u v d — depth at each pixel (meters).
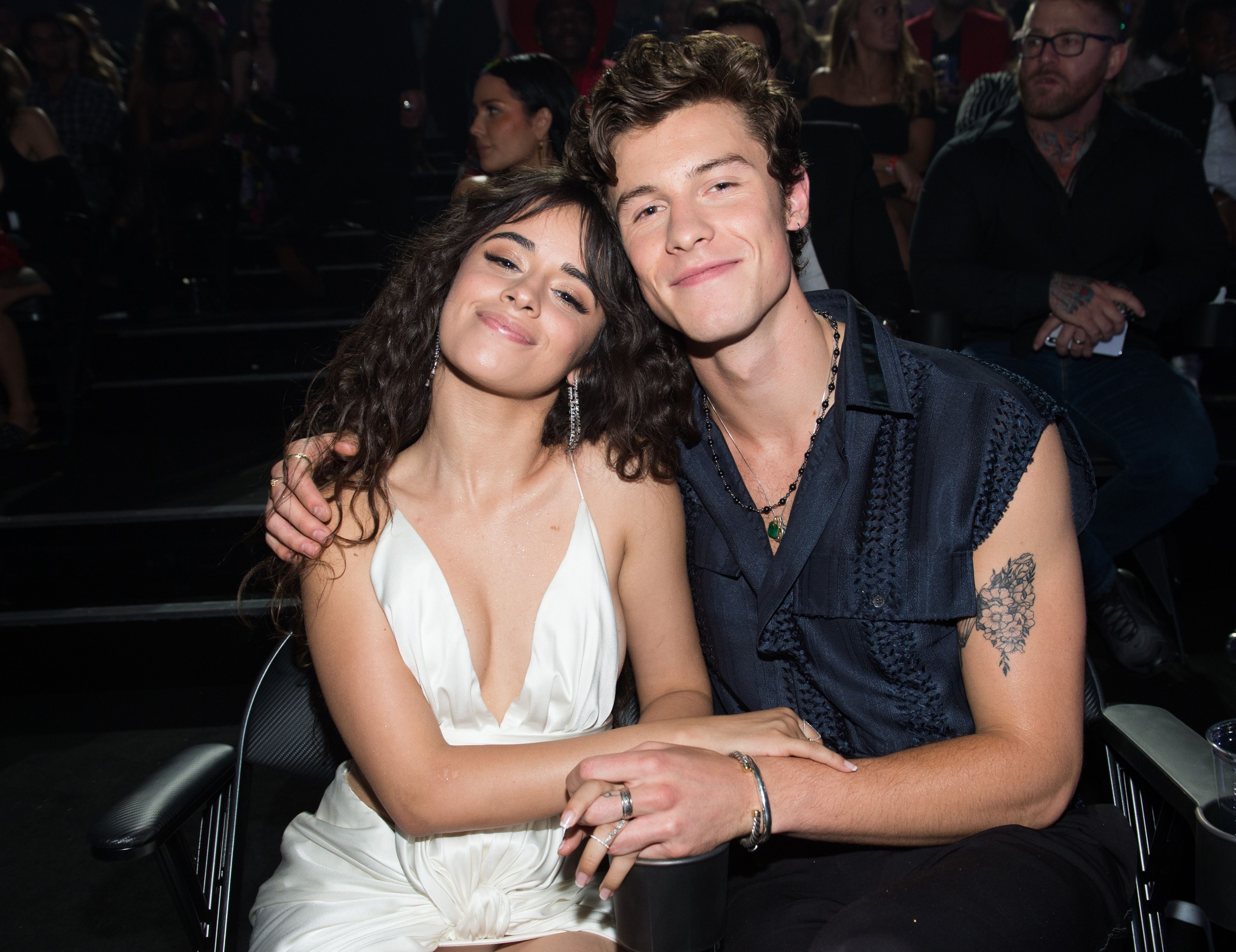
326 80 5.07
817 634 1.40
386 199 5.32
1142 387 2.78
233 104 6.44
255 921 1.52
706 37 1.38
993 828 1.26
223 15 10.26
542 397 1.52
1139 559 3.13
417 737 1.39
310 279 5.61
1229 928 1.11
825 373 1.40
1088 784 1.83
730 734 1.30
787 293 1.37
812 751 1.25
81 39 5.92
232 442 4.65
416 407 1.57
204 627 3.36
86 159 5.64
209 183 5.75
